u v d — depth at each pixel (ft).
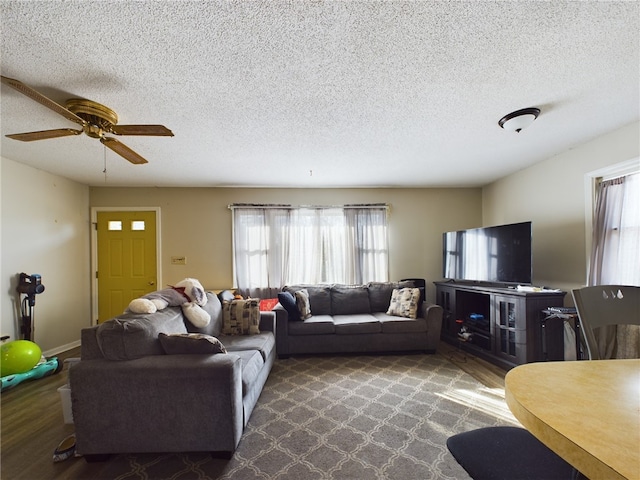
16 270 11.50
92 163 11.78
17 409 8.23
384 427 7.02
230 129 8.79
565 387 2.92
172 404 5.95
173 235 15.83
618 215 9.34
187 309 8.86
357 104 7.45
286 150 10.57
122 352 6.12
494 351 11.21
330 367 10.95
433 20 4.79
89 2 4.32
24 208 11.84
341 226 16.16
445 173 13.83
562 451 2.13
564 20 4.81
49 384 9.89
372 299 14.25
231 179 14.48
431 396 8.56
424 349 12.35
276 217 15.90
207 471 5.69
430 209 16.58
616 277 9.39
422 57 5.71
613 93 7.07
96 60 5.64
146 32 4.94
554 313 9.42
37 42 5.11
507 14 4.69
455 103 7.46
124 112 7.66
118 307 15.55
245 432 6.86
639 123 8.62
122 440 5.93
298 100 7.23
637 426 2.25
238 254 15.69
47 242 12.87
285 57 5.66
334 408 7.91
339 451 6.19
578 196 10.57
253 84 6.53
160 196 15.84
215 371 5.95
